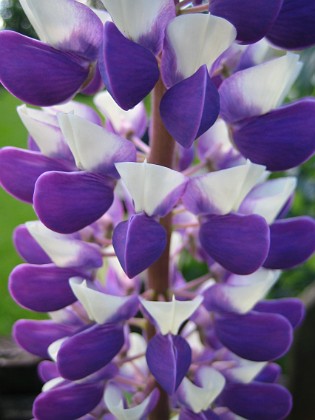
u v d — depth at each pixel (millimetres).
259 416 107
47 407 101
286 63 87
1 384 193
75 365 94
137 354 113
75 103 103
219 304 102
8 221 477
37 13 85
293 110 91
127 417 98
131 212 104
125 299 97
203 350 112
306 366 200
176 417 106
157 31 82
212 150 102
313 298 199
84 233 105
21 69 86
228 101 91
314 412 202
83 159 90
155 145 95
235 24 82
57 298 101
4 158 98
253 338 100
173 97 83
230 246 92
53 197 89
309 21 86
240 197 93
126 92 81
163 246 89
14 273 102
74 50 88
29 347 111
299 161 92
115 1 79
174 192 89
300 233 102
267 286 100
